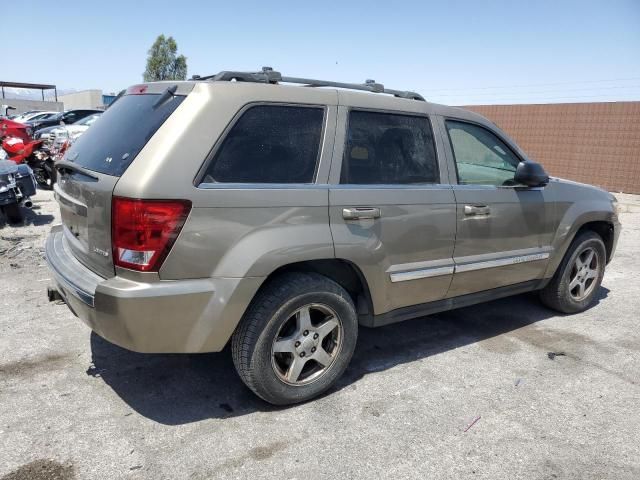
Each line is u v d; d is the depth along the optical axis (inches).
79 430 112.5
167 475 99.7
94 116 642.8
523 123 695.1
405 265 137.3
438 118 147.9
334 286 124.2
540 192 170.1
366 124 132.3
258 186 112.6
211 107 109.3
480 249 154.3
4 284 203.2
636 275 253.9
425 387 136.8
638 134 584.4
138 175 102.0
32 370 137.7
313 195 118.6
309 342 123.6
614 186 612.4
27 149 427.2
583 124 633.6
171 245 102.9
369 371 144.9
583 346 166.1
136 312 101.7
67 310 178.9
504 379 142.5
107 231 106.6
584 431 118.9
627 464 107.7
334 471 102.4
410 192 135.8
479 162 157.8
